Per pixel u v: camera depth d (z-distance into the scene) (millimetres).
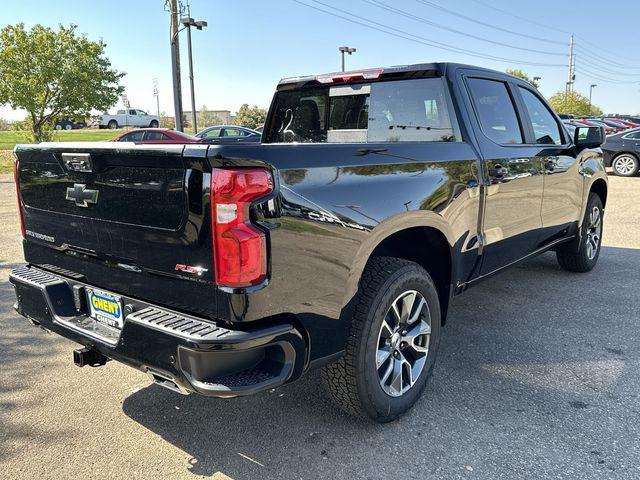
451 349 3746
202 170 2039
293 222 2170
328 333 2387
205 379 2059
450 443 2645
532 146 4051
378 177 2582
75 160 2504
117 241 2430
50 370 3492
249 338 2064
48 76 20641
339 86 3934
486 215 3445
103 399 3119
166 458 2564
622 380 3264
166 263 2232
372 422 2809
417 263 3092
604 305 4629
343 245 2379
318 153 2305
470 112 3412
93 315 2699
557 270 5750
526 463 2475
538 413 2898
